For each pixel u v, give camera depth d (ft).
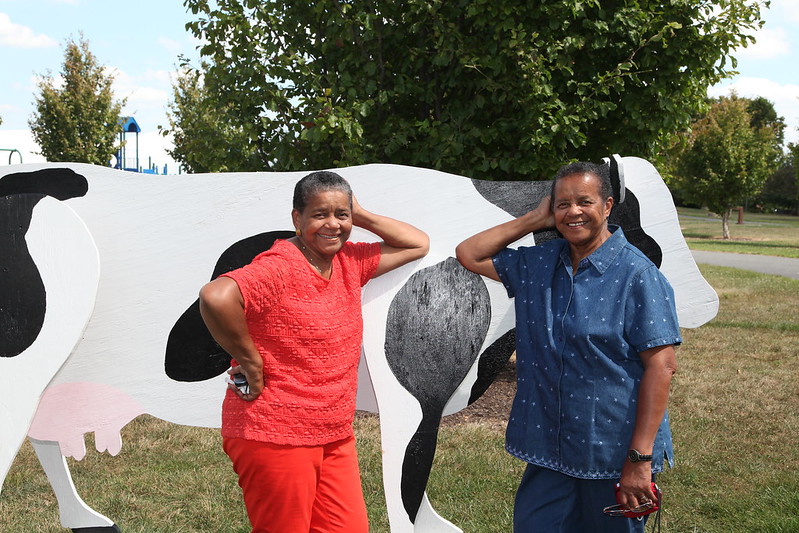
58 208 8.54
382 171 9.20
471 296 9.13
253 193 9.02
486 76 16.84
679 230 9.49
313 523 7.67
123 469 14.11
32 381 8.52
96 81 59.82
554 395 7.30
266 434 7.07
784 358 23.53
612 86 17.06
